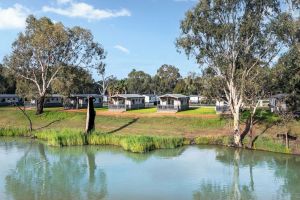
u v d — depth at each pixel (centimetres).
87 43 9294
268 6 5828
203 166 4912
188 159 5353
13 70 9175
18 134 7594
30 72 9481
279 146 5838
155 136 6550
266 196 3656
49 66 9394
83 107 11644
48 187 3928
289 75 6166
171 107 9238
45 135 7169
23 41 8994
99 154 5719
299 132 6375
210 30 6006
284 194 3722
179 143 6425
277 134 6175
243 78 6056
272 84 6116
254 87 5950
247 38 6053
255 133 6600
